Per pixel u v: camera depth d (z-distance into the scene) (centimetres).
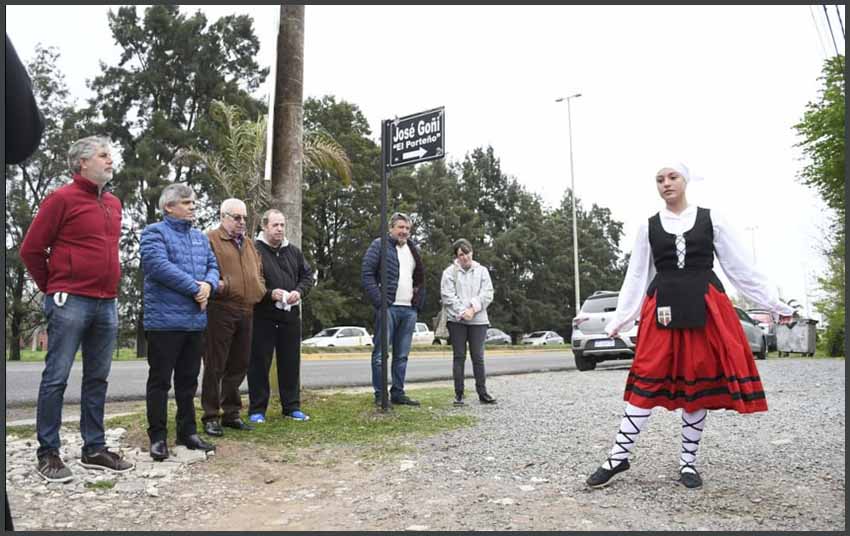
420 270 730
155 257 457
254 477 431
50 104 3441
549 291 6084
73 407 724
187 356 481
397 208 4459
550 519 337
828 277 2923
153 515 355
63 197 408
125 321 3397
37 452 417
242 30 3788
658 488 389
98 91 3525
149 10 3531
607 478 392
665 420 611
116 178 3272
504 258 5641
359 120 4422
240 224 546
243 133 1053
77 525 335
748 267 388
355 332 3456
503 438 541
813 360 1581
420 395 830
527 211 6247
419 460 468
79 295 412
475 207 6122
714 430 557
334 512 358
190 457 463
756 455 464
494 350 3162
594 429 577
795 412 642
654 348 393
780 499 363
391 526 332
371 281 692
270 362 612
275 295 596
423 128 616
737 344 377
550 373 1238
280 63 710
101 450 436
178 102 3588
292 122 708
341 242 4228
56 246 412
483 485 403
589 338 1289
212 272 505
